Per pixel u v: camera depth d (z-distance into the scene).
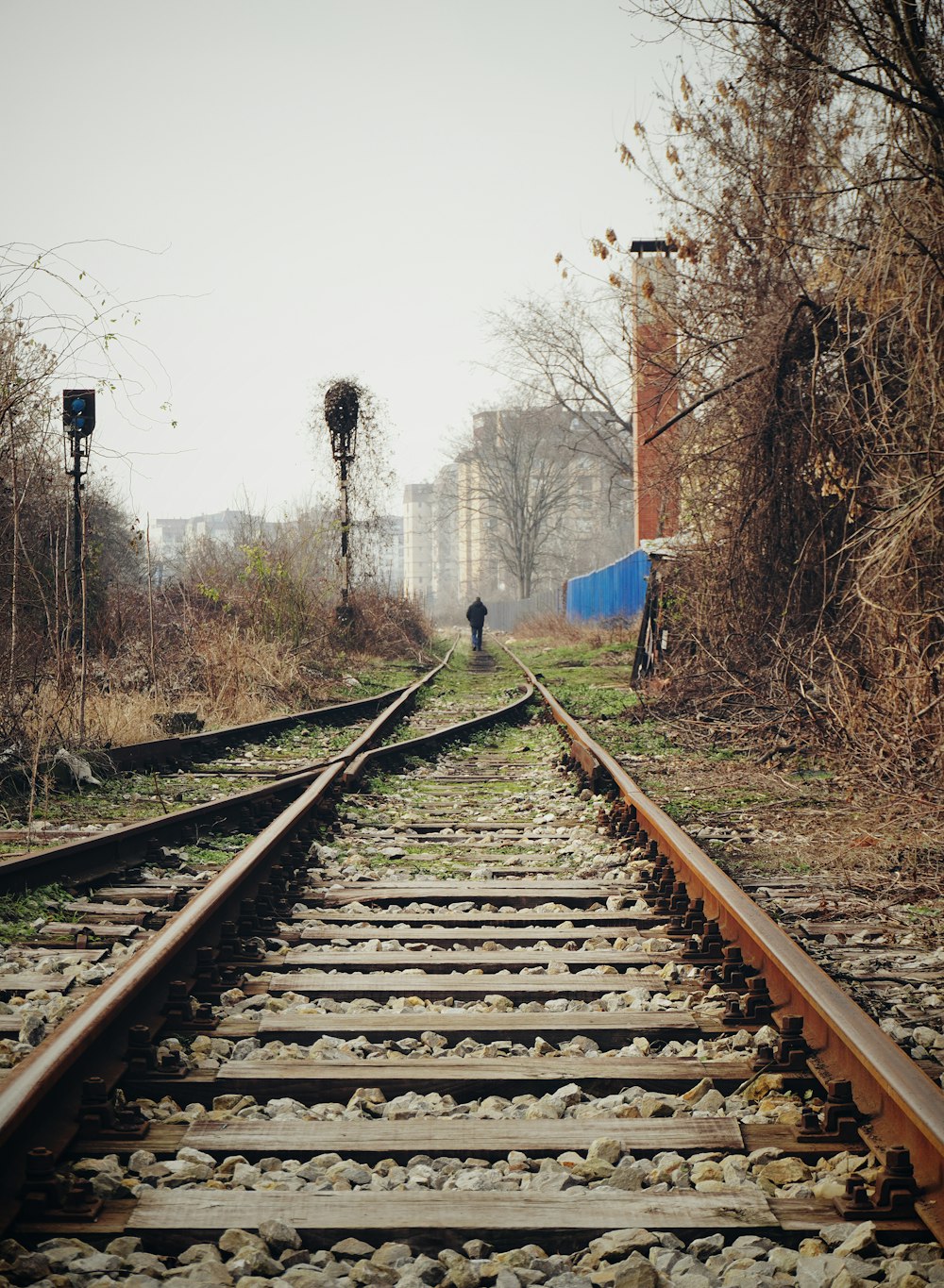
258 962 5.17
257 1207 3.01
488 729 16.03
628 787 8.54
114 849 7.12
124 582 20.11
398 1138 3.46
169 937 4.54
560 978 5.02
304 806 7.82
